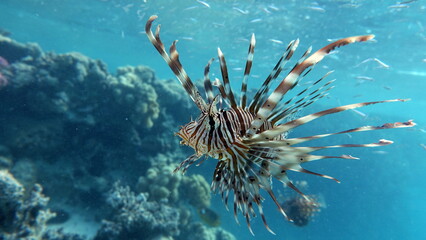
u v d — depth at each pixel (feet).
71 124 28.86
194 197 28.43
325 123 72.64
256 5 50.83
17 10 98.78
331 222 71.92
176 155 32.40
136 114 29.81
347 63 73.00
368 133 81.66
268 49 77.71
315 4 45.14
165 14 68.54
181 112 36.09
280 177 5.95
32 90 27.94
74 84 30.09
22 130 26.61
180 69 5.59
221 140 5.59
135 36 98.43
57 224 24.14
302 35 61.00
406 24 46.65
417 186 92.17
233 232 43.11
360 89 103.09
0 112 26.99
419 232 91.50
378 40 55.26
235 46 83.25
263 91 6.33
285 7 49.01
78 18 90.74
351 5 34.94
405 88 86.53
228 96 6.01
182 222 26.71
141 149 30.73
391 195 89.20
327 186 76.59
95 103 30.27
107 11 75.61
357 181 82.02
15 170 24.36
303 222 24.75
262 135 5.30
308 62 4.42
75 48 172.86
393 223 86.43
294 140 5.14
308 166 73.77
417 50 55.93
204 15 62.49
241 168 6.05
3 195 13.73
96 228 24.99
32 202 15.53
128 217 20.98
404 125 4.33
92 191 27.40
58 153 27.91
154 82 35.60
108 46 136.15
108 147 29.99
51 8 84.99
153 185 25.58
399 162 89.04
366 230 76.43
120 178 28.73
